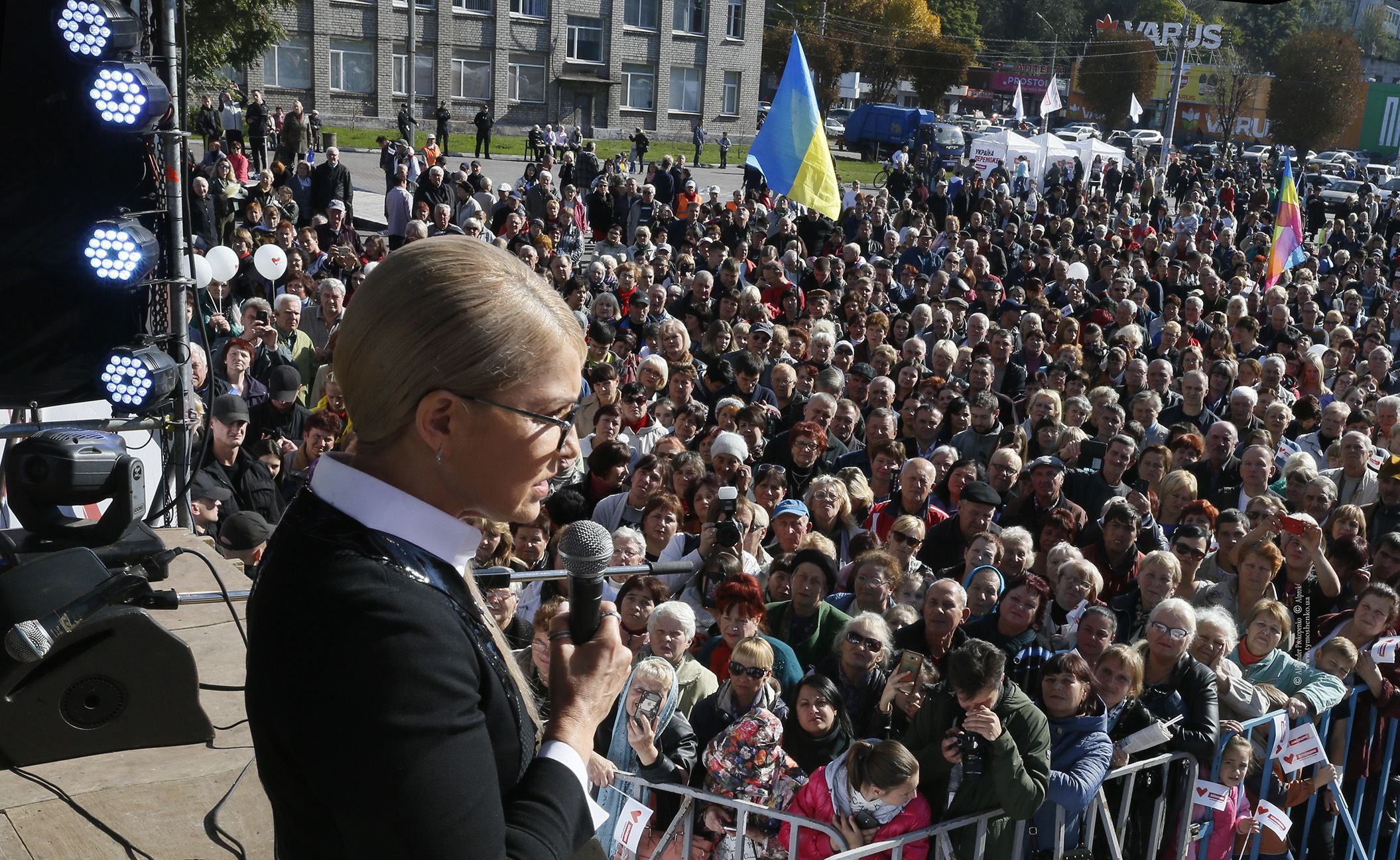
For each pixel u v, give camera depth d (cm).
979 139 3391
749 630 464
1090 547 643
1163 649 453
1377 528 731
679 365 868
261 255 1017
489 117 3594
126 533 265
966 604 496
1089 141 3544
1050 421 823
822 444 740
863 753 384
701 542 552
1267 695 490
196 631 294
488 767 96
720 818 404
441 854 90
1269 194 3350
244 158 2242
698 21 4794
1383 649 522
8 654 218
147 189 386
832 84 6297
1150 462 768
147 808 212
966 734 385
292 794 98
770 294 1238
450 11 4266
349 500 102
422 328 99
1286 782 495
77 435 264
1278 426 898
